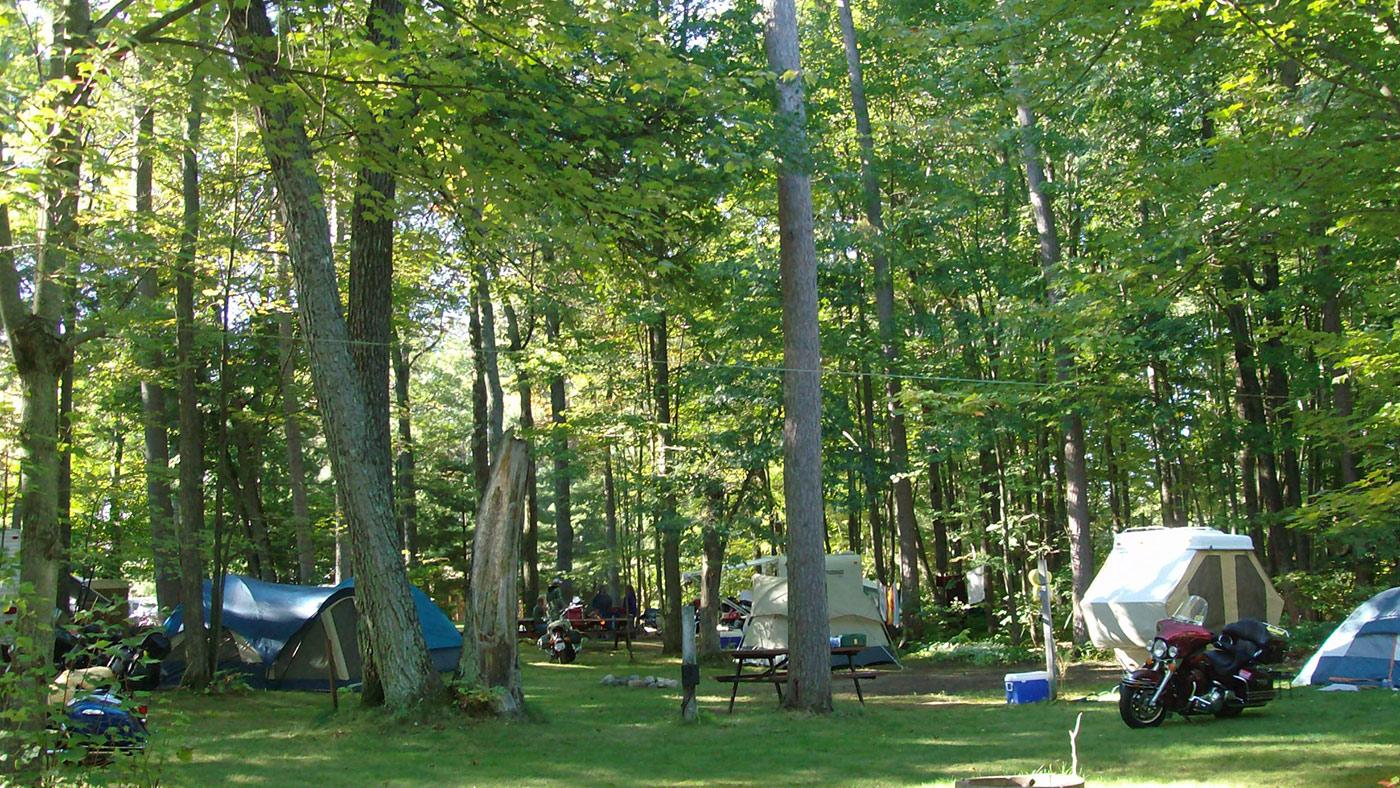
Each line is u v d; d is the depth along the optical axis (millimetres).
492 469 12125
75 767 5984
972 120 20406
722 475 21234
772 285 20094
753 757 10023
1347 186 9125
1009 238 24016
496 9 8633
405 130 8555
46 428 6906
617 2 10141
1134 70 14773
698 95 9523
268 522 26969
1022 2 10211
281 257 16531
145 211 13570
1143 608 16891
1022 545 24766
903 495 23938
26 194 7387
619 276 11906
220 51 7875
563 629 21766
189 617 15078
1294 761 8953
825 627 13133
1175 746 9992
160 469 17750
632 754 10148
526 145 9258
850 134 24219
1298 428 11664
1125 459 27031
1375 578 22562
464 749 10258
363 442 11195
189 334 15336
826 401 21891
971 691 16281
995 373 25188
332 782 8766
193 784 8570
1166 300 10695
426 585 29328
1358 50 9258
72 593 17344
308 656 15906
